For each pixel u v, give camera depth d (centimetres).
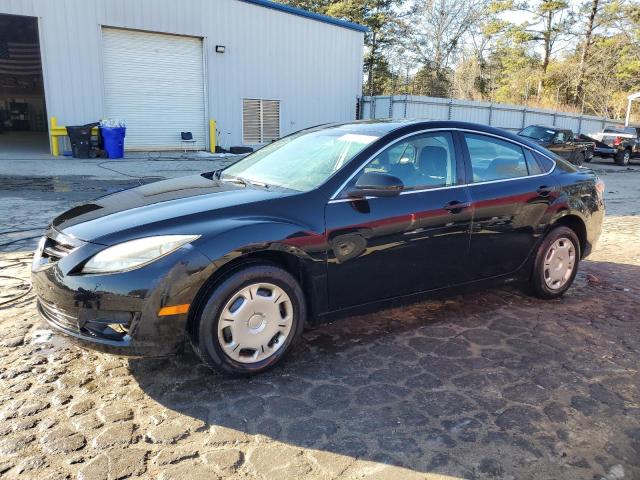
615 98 4497
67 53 1634
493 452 257
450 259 394
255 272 308
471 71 4738
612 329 412
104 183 1112
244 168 420
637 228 856
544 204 444
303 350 361
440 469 244
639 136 2678
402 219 360
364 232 345
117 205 340
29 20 1894
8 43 2555
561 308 456
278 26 2045
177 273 284
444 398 305
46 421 271
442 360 352
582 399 308
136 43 1767
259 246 305
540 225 445
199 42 1888
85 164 1468
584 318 434
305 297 341
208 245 293
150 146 1875
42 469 236
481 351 367
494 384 322
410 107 2352
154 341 287
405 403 298
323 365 340
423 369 339
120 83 1767
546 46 4494
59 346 353
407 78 4544
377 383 319
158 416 279
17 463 240
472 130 420
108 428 267
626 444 267
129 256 285
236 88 1998
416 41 4372
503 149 437
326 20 2162
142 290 280
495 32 4422
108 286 281
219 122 1989
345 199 343
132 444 255
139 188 389
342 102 2323
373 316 427
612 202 1201
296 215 325
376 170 361
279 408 290
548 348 375
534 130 2002
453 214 386
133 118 1819
